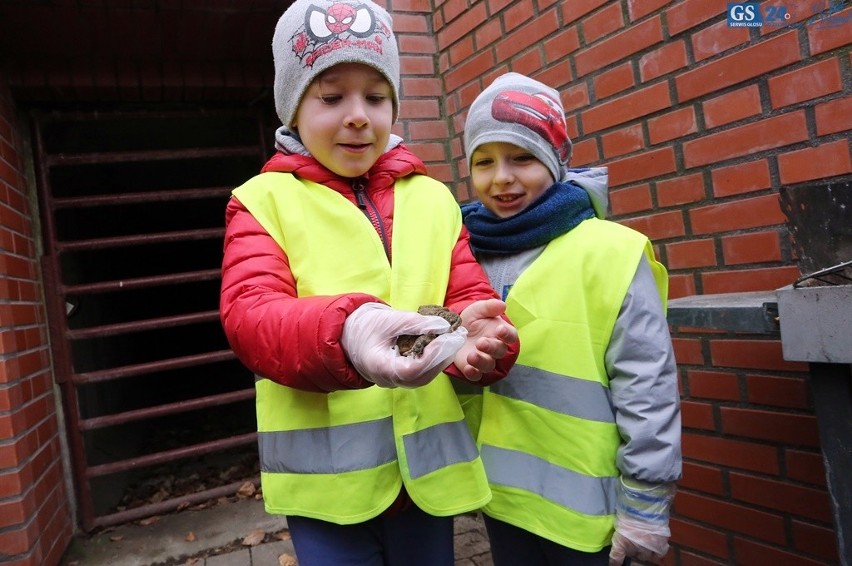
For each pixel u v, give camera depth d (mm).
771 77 1097
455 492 794
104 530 1925
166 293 3545
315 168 832
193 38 1893
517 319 910
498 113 907
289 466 771
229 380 3479
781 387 1137
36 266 1917
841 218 746
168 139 2486
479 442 930
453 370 790
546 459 867
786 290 708
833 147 1021
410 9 1901
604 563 845
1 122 1759
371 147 820
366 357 599
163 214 3139
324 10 785
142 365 2016
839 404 709
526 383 893
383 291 789
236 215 809
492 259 992
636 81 1321
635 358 819
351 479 743
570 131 1488
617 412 832
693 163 1230
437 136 1912
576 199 910
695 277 1246
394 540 836
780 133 1090
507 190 936
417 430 781
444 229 867
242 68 2102
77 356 2293
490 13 1695
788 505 1135
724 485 1239
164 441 2756
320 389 665
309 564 779
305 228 790
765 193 1120
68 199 1994
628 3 1321
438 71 1925
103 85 1958
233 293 736
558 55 1500
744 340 1191
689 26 1210
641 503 791
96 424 1956
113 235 3037
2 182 1683
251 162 2516
